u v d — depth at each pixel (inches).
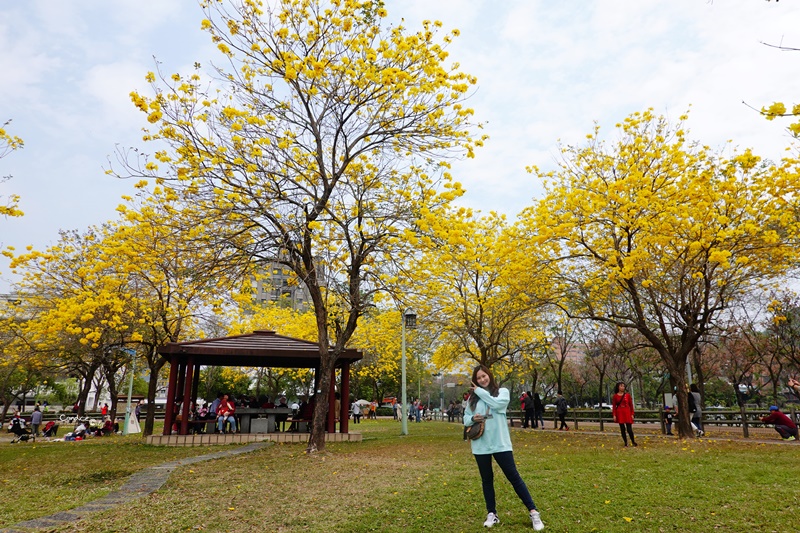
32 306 737.6
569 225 471.2
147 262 523.5
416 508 217.8
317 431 438.3
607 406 1444.4
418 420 1210.0
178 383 643.5
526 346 797.2
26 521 212.2
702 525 185.0
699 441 458.6
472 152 437.1
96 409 1503.4
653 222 446.0
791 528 178.7
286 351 571.8
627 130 522.3
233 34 406.6
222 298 591.5
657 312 507.5
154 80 364.5
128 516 217.3
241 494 258.2
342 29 416.8
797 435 483.5
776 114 162.2
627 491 240.1
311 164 451.2
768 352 816.3
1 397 984.3
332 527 195.0
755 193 446.3
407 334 847.7
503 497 232.2
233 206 396.2
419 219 419.5
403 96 430.6
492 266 647.8
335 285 444.8
